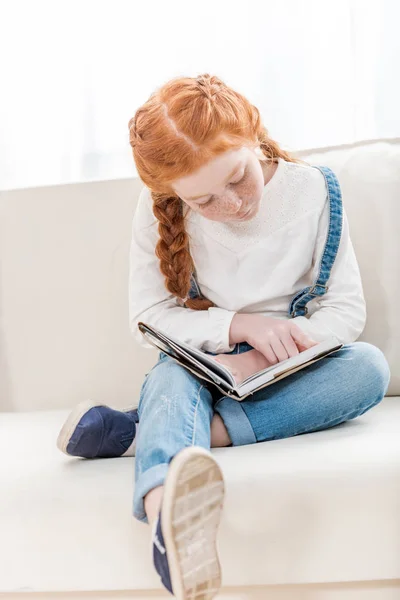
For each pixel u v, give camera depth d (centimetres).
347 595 90
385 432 101
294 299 122
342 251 121
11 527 91
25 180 187
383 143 141
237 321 116
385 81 174
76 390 147
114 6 182
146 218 124
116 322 146
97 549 90
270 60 177
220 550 88
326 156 142
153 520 80
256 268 121
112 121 183
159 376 103
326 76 177
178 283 121
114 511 89
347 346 110
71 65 184
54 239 148
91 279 147
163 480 82
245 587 91
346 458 90
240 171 102
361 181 138
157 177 106
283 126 178
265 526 88
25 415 140
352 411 106
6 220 150
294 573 88
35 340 148
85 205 148
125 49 182
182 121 100
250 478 88
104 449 103
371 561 88
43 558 91
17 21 185
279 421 103
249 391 99
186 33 180
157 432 90
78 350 147
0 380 149
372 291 135
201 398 100
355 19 174
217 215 107
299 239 120
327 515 87
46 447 112
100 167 184
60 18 184
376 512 87
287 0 176
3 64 185
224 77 179
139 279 125
